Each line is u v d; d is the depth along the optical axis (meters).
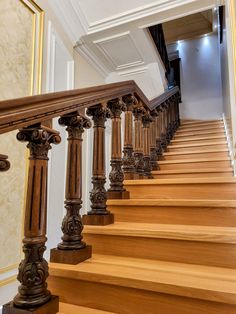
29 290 0.96
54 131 1.07
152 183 2.10
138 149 2.48
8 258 1.95
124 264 1.26
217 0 2.93
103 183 1.68
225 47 3.31
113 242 1.45
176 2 2.96
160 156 3.44
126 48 3.78
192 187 1.99
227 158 2.94
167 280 1.05
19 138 1.01
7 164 0.83
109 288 1.11
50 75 2.63
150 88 4.73
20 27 2.22
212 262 1.25
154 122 3.20
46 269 1.00
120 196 1.93
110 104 1.92
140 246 1.39
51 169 2.67
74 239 1.30
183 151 3.61
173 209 1.67
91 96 1.42
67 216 1.33
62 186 2.86
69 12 3.01
